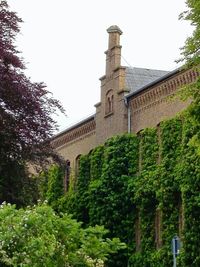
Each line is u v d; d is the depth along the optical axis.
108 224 33.16
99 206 33.97
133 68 39.78
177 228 28.84
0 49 23.34
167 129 30.33
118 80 36.44
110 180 33.66
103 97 38.06
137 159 33.62
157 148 31.81
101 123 37.91
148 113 33.44
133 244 32.50
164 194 29.41
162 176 29.77
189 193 27.17
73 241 13.70
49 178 43.62
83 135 40.69
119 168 33.66
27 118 24.05
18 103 23.64
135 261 31.78
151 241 31.00
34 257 12.84
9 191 24.56
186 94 16.58
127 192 32.88
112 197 33.28
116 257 32.50
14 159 24.36
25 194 25.03
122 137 34.25
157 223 31.30
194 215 26.83
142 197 31.48
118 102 36.06
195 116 16.34
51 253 12.95
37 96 24.20
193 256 26.48
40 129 24.45
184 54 17.06
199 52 16.84
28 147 24.33
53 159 26.03
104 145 36.75
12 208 13.59
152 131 32.25
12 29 24.59
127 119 35.25
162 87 32.22
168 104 31.58
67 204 39.38
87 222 36.91
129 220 32.81
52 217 13.52
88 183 38.12
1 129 23.47
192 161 27.22
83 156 39.25
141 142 33.19
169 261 28.69
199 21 16.62
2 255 12.77
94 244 13.84
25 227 13.08
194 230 26.70
